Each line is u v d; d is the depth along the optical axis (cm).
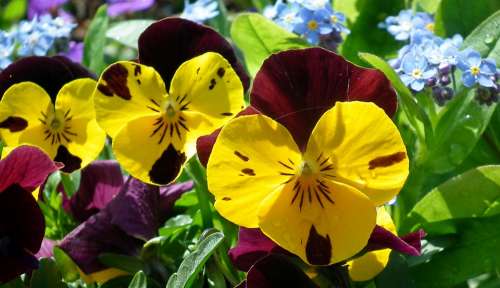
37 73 34
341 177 28
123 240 32
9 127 32
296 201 28
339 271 30
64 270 32
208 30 32
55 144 33
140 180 31
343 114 28
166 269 32
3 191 29
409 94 35
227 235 34
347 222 28
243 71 32
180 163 30
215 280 31
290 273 29
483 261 34
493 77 36
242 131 28
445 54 36
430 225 35
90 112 33
